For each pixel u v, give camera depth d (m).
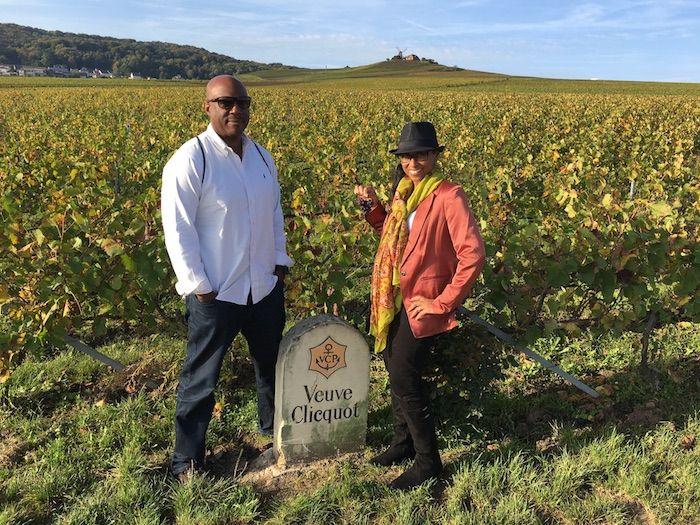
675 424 3.35
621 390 3.73
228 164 2.66
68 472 2.96
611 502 2.70
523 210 5.32
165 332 3.96
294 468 3.03
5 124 16.61
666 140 11.09
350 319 3.93
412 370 2.73
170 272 3.65
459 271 2.48
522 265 3.37
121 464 2.97
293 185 6.99
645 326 3.93
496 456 3.10
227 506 2.70
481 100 29.92
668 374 3.89
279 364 2.91
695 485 2.75
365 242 4.09
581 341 4.39
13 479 2.92
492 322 3.42
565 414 3.53
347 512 2.69
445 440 3.25
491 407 3.58
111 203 4.17
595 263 3.27
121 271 3.53
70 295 3.54
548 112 20.86
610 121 15.46
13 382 3.88
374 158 10.04
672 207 4.08
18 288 3.58
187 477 2.87
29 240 3.79
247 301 2.82
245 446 3.31
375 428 3.39
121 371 3.86
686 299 3.54
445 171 8.34
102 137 11.13
